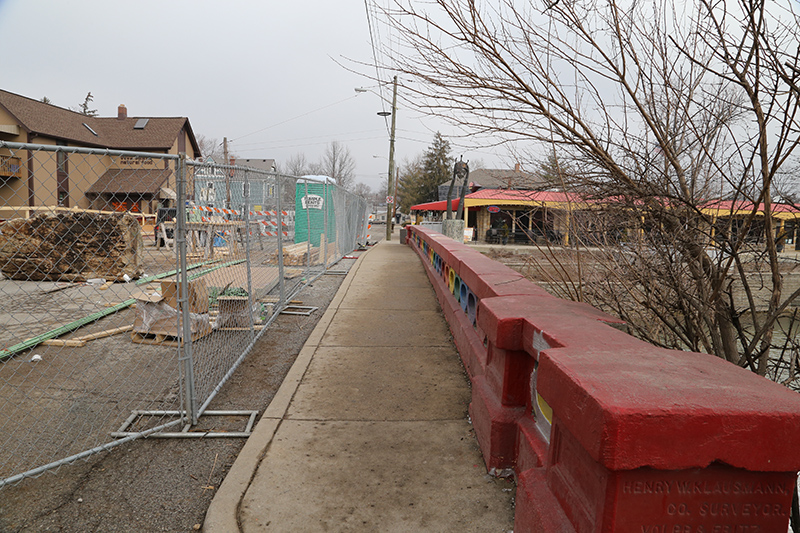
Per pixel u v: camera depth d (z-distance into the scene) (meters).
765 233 2.80
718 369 1.73
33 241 9.41
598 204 3.33
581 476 1.70
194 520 2.62
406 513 2.60
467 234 26.48
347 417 3.73
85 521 2.59
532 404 2.74
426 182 68.38
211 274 6.93
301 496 2.73
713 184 3.14
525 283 3.83
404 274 11.13
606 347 1.99
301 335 6.18
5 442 3.38
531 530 1.98
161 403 4.06
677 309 3.35
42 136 26.23
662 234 3.10
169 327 5.60
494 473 2.92
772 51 2.39
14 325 6.44
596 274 3.68
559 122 2.99
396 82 3.20
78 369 4.82
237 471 2.98
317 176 14.55
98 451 3.23
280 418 3.71
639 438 1.36
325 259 11.67
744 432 1.38
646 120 2.93
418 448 3.27
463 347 4.94
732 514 1.45
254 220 7.63
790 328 2.98
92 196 20.41
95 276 9.67
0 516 2.61
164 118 33.31
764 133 2.58
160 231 12.31
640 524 1.44
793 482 1.44
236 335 5.95
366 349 5.44
